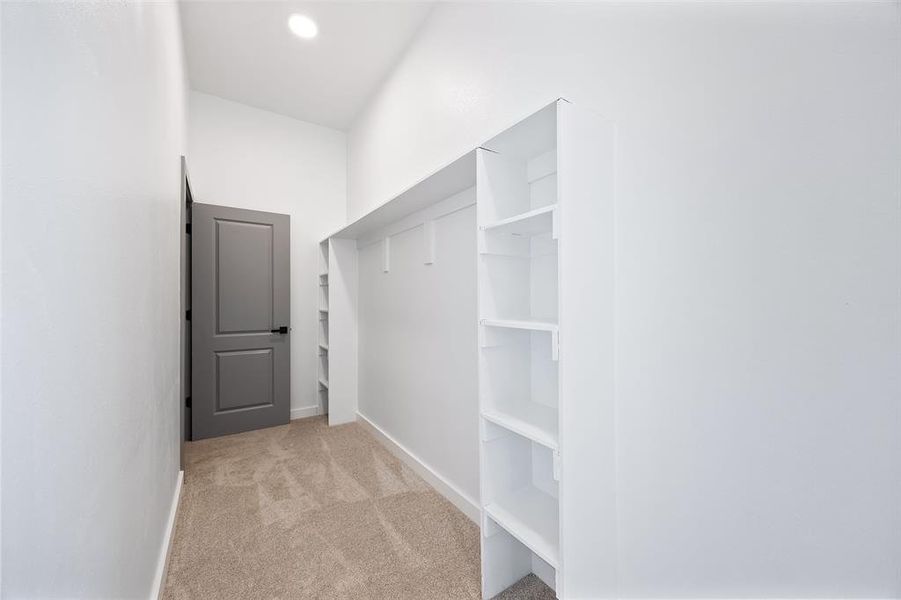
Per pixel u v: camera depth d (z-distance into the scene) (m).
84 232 0.70
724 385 0.98
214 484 2.21
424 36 2.39
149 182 1.26
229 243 3.14
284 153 3.53
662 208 1.10
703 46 1.01
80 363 0.68
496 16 1.77
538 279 1.50
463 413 1.98
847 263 0.80
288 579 1.45
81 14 0.68
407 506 1.97
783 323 0.89
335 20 2.38
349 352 3.41
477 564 1.54
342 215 3.79
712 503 1.01
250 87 3.10
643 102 1.15
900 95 0.74
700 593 1.04
